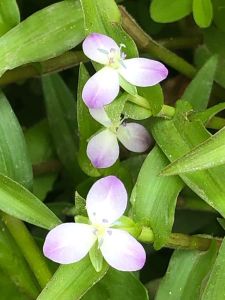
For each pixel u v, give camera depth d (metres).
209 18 0.07
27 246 0.07
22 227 0.07
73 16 0.07
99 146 0.06
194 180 0.06
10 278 0.07
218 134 0.05
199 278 0.07
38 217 0.06
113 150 0.06
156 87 0.06
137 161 0.07
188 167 0.05
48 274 0.07
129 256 0.06
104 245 0.06
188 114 0.07
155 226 0.06
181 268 0.07
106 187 0.06
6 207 0.06
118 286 0.07
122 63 0.06
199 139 0.06
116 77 0.06
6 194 0.06
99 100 0.06
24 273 0.07
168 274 0.07
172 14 0.07
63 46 0.07
